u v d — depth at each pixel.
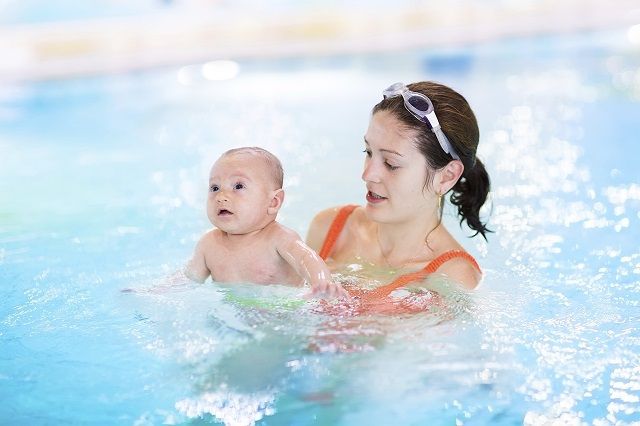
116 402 2.24
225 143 6.16
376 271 3.06
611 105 7.21
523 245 3.66
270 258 2.97
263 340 2.50
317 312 2.66
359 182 4.84
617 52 9.71
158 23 10.62
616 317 2.80
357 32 10.81
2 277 3.28
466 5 11.26
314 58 10.30
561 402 2.25
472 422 2.16
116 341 2.59
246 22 10.80
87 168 5.48
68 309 2.89
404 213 2.95
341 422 2.14
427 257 3.05
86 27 10.39
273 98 8.23
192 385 2.31
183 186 4.93
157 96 8.52
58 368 2.43
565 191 4.59
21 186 5.02
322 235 3.33
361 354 2.44
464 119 2.94
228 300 2.79
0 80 9.14
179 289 2.95
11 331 2.70
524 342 2.57
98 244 3.76
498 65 9.51
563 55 9.77
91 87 9.02
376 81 9.02
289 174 5.07
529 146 5.75
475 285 2.99
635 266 3.36
